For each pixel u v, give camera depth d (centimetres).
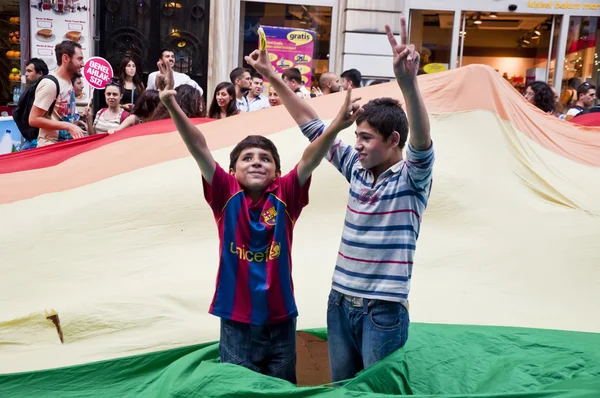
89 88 1012
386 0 1075
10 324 339
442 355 309
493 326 336
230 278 260
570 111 823
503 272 388
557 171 455
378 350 255
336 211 427
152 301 354
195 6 1084
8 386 294
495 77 477
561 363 296
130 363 306
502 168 448
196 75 1102
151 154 470
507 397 251
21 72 1063
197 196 428
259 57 286
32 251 400
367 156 254
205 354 296
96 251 402
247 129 479
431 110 463
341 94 488
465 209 425
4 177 463
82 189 446
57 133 585
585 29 1142
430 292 369
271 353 267
